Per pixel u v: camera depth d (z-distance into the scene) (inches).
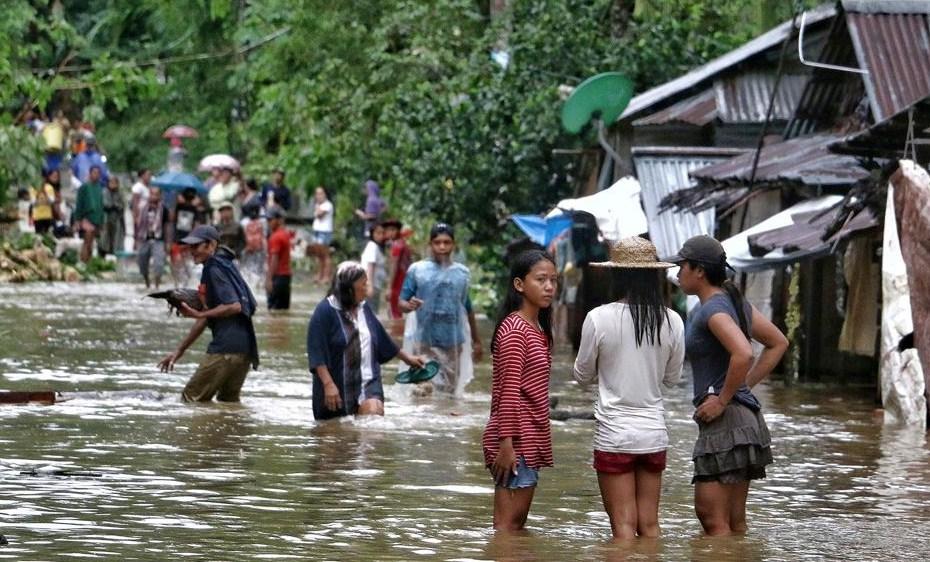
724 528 877.2
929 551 853.8
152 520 894.4
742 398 868.6
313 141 3671.3
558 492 1027.9
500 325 871.7
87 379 1625.2
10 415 1332.4
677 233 2114.9
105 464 1087.0
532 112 2556.6
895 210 1400.1
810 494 1040.8
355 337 1363.2
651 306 844.0
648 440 849.5
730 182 1867.6
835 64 1956.2
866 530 912.3
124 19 4813.0
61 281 3371.1
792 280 1792.6
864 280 1706.4
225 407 1430.9
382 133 2800.2
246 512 927.0
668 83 2359.7
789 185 1825.8
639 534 863.7
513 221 2573.8
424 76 3179.1
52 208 3631.9
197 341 2084.2
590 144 2517.2
